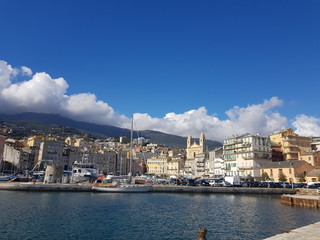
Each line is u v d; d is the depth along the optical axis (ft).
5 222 124.16
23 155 625.00
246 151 428.97
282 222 138.72
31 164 650.43
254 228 125.08
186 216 153.69
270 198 263.49
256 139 427.74
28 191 266.98
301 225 131.54
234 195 289.53
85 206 180.86
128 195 263.29
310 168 371.56
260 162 418.31
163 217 149.38
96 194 263.70
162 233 113.91
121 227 123.13
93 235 108.68
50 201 198.59
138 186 292.40
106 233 112.27
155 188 299.99
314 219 146.82
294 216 155.94
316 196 217.36
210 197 265.13
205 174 585.63
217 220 143.33
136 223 132.16
